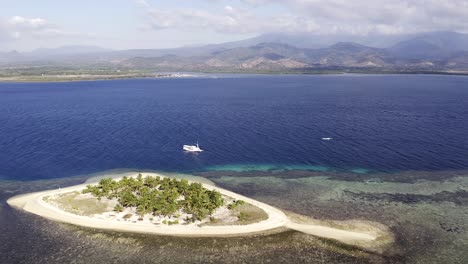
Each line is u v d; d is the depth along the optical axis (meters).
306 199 81.06
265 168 103.56
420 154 115.88
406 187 88.31
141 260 57.81
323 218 71.75
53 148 122.62
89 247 61.16
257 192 85.25
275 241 62.94
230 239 63.31
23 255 59.00
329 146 126.44
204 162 109.19
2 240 63.12
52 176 96.25
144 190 80.06
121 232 65.25
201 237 63.78
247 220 69.62
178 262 57.31
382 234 65.94
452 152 117.88
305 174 98.12
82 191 82.12
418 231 67.12
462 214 73.88
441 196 82.88
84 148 123.00
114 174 98.19
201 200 74.06
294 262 57.50
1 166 103.69
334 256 59.12
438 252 60.62
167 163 108.25
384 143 130.12
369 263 57.56
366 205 78.00
